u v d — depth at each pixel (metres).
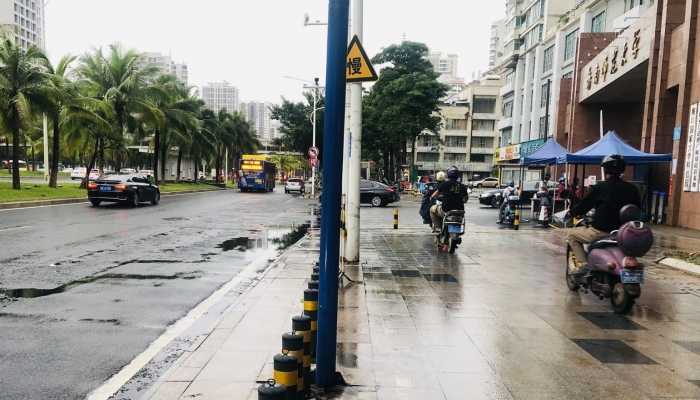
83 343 4.66
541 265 8.95
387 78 40.44
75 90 27.62
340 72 3.40
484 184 62.06
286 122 52.03
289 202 29.14
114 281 7.30
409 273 8.03
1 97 23.70
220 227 15.14
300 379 3.20
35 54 24.55
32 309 5.74
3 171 67.00
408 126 38.28
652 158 15.68
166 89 36.25
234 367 3.94
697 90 15.40
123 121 33.41
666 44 17.67
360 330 4.95
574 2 43.69
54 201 21.91
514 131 51.12
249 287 7.10
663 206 17.33
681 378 3.84
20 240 11.01
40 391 3.64
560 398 3.47
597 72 25.48
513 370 3.96
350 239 8.83
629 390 3.61
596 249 6.06
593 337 4.82
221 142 59.62
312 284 4.26
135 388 3.72
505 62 54.25
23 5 112.12
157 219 16.91
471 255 10.09
